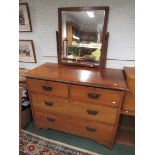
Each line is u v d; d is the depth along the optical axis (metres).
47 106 1.64
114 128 1.47
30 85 1.60
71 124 1.64
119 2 1.52
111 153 1.58
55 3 1.71
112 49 1.69
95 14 1.59
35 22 1.89
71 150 1.60
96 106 1.42
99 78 1.46
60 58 1.87
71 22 1.70
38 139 1.73
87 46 1.71
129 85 1.34
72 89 1.43
